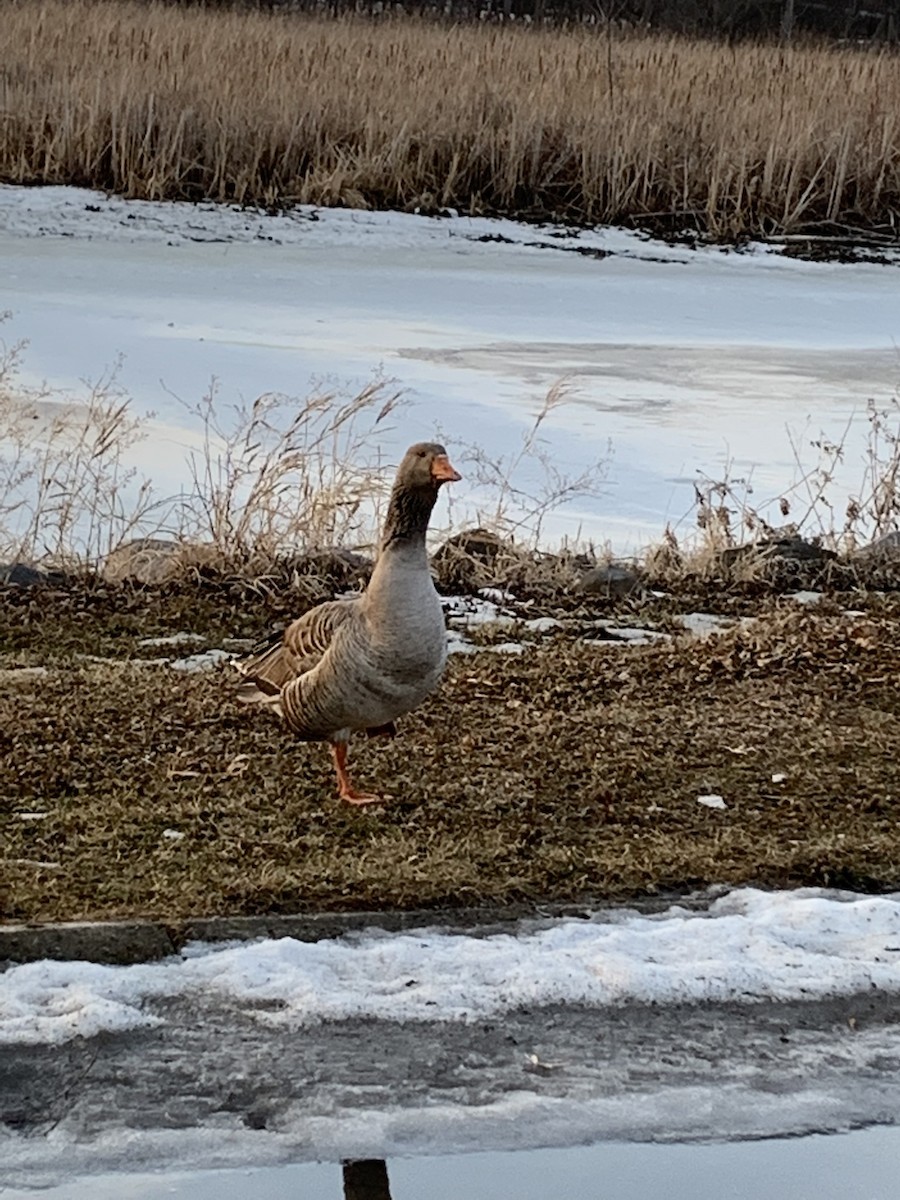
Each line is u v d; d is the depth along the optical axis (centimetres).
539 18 4259
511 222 2586
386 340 1697
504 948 562
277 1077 489
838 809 716
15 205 2338
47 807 679
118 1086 482
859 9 5175
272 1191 446
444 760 753
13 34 2873
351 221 2467
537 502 1141
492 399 1452
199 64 2789
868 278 2402
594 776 742
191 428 1286
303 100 2664
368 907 594
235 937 568
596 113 2750
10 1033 500
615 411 1453
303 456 1075
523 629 980
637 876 632
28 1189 440
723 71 3109
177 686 839
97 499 1054
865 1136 483
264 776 722
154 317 1716
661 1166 465
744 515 1130
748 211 2656
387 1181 452
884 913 600
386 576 623
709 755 778
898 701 874
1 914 571
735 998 542
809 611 1037
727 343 1828
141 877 609
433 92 2809
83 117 2527
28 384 1360
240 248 2225
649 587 1081
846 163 2738
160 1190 443
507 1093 489
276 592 1020
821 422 1456
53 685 834
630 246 2512
